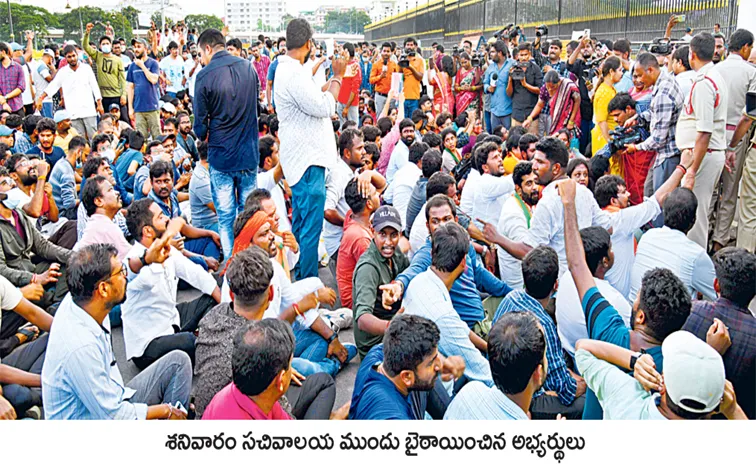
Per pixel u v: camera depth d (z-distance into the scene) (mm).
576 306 3725
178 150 8742
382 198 6926
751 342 3080
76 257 2977
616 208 4844
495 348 2646
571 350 3801
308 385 3381
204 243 6262
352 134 6098
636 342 3004
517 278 4758
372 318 3809
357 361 4547
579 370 2887
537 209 4500
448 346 3406
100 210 4969
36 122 8297
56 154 7750
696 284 4070
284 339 2592
